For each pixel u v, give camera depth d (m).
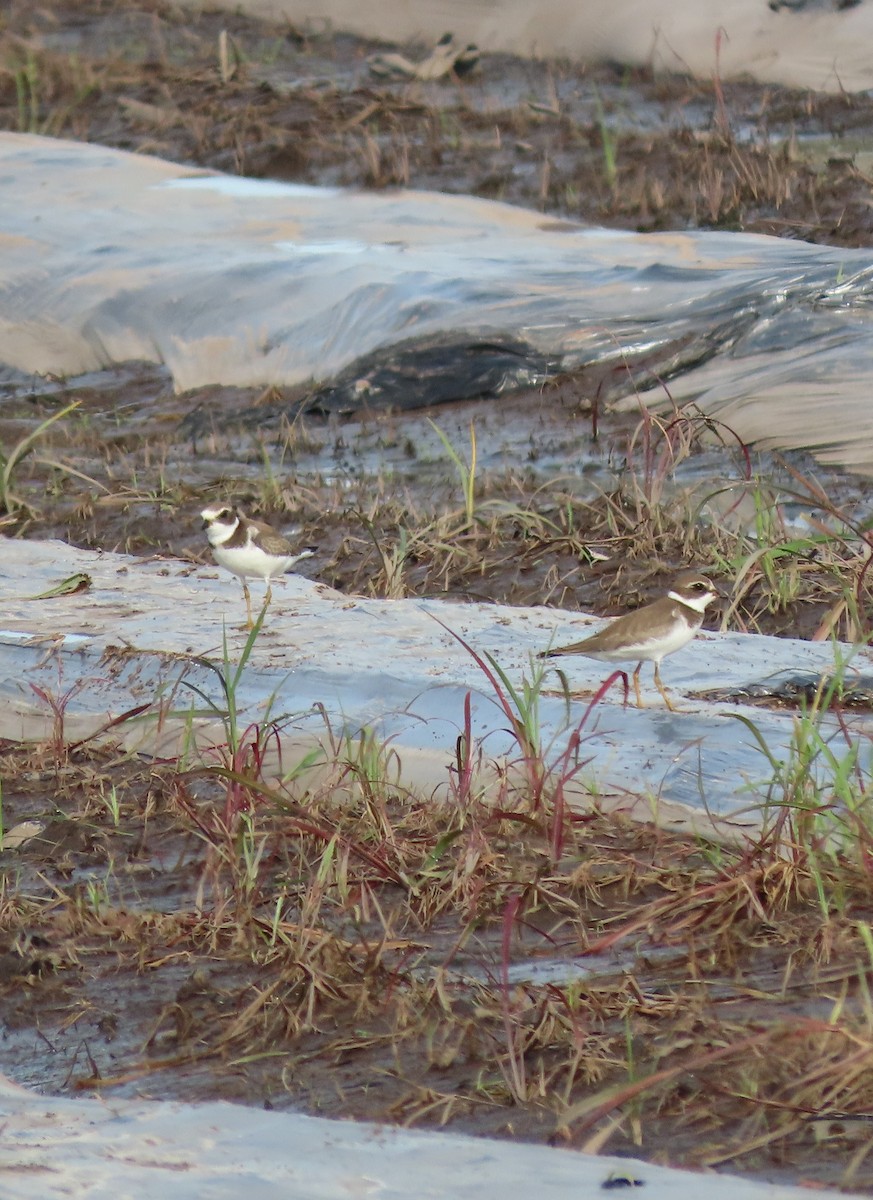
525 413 19.58
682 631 10.62
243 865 9.45
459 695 11.22
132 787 10.77
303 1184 6.16
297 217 25.83
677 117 30.42
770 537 14.98
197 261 24.27
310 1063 7.31
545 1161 6.32
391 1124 6.74
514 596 14.73
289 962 8.05
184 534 16.88
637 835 9.42
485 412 19.78
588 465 17.97
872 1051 6.56
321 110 31.11
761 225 24.73
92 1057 7.53
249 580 14.68
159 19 38.50
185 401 22.14
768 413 18.06
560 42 34.62
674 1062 7.00
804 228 24.45
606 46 33.94
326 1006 7.79
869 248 23.28
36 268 25.00
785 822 9.07
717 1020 7.27
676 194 26.17
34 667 12.38
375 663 11.90
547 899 8.75
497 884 8.74
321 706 10.52
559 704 11.02
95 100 33.06
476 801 9.73
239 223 25.75
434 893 8.76
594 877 8.90
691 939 7.91
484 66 34.31
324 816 9.74
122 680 12.07
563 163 28.27
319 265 23.27
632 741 10.49
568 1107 6.74
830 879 8.38
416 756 10.64
